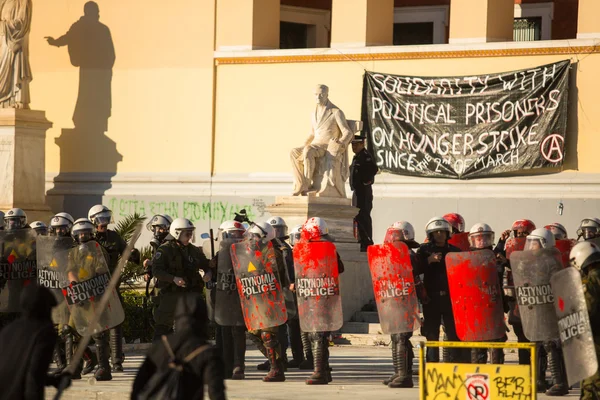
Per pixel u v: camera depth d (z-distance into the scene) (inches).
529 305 728.3
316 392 786.2
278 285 853.2
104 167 1743.4
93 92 1754.4
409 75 1556.3
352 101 1592.0
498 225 1503.4
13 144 1646.2
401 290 815.7
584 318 591.2
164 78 1711.4
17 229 957.8
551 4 1705.2
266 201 1630.2
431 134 1535.4
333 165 1286.9
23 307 484.7
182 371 457.1
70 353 866.8
